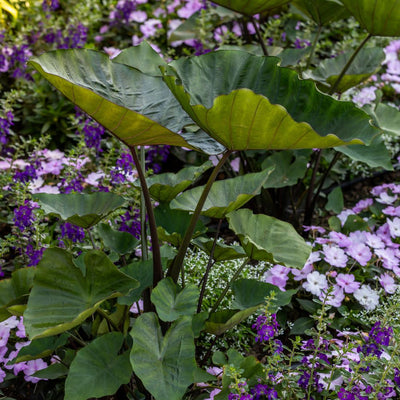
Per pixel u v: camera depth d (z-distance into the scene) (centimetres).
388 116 253
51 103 288
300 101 193
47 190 248
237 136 182
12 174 249
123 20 326
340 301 219
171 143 185
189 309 189
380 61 251
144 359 182
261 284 200
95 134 244
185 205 206
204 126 183
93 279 189
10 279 196
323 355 193
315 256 226
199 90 196
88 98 175
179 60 196
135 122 177
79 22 302
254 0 231
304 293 228
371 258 235
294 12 296
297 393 191
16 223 220
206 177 276
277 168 247
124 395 202
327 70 256
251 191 208
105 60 193
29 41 305
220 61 197
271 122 177
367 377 187
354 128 188
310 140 178
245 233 202
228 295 224
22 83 287
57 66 184
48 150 265
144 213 207
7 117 253
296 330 219
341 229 244
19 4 312
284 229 204
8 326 207
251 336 222
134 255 237
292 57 252
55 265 188
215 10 288
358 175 287
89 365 183
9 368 204
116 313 199
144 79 196
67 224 218
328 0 245
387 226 244
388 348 188
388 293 226
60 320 184
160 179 213
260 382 190
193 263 228
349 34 330
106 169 242
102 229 208
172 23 322
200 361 207
